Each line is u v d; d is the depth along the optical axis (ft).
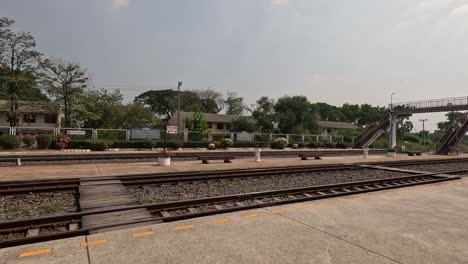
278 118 184.55
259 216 17.79
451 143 123.13
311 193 28.84
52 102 119.65
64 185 29.99
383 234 14.75
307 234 14.58
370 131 156.15
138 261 11.13
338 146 139.74
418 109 142.72
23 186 28.27
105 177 34.19
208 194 28.86
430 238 14.25
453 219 17.76
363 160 71.36
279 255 11.91
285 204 21.80
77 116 131.64
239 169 46.55
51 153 71.00
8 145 79.92
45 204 23.70
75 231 15.30
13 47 106.11
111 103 164.04
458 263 11.37
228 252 12.14
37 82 112.37
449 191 27.89
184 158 68.49
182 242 13.21
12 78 102.83
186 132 120.06
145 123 162.30
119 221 17.71
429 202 22.62
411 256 12.01
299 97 208.23
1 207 22.53
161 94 266.57
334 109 369.09
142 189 30.09
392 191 27.71
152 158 65.16
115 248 12.39
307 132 181.47
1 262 10.85
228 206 23.22
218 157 61.16
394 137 149.79
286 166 52.85
